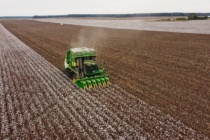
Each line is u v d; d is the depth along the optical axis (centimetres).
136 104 1505
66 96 1670
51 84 1947
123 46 3756
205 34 4766
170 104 1498
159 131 1184
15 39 5197
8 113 1429
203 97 1595
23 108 1493
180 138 1120
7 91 1809
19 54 3347
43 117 1370
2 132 1220
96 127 1234
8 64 2717
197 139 1109
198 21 10375
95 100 1580
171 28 6688
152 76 2100
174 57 2822
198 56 2812
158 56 2917
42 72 2331
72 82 1986
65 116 1369
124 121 1287
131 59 2812
